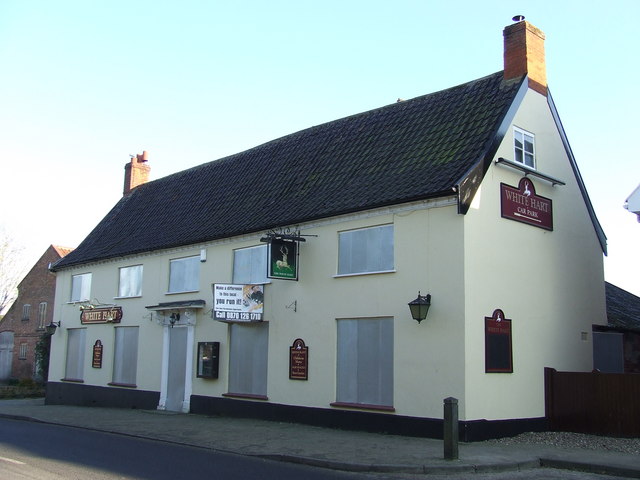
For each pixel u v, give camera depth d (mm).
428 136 17047
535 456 11914
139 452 12508
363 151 18562
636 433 14523
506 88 16625
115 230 27297
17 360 41781
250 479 9812
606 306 19844
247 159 23609
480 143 15312
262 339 18562
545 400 15773
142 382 22766
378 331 15562
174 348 21688
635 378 14758
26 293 42719
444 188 14234
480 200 14727
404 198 14969
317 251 17156
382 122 19203
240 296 17984
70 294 27922
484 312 14344
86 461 11141
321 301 16828
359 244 16266
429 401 14156
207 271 20703
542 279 16375
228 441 13953
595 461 11422
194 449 13258
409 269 14977
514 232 15672
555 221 17203
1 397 30891
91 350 25781
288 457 11953
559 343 16594
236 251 19906
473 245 14320
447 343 14039
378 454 12023
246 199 21109
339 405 15883
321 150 20297
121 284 24938
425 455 11867
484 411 13977
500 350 14625
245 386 18859
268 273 16844
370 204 15672
